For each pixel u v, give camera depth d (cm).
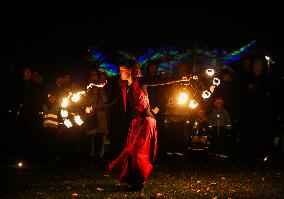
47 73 1566
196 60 1582
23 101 1109
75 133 1162
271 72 1180
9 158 1110
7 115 1107
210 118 1145
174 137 1171
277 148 1186
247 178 840
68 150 1162
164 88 1130
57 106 1116
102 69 1578
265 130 1157
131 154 689
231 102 1177
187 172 914
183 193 701
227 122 1144
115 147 1169
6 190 736
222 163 1045
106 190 725
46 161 1088
